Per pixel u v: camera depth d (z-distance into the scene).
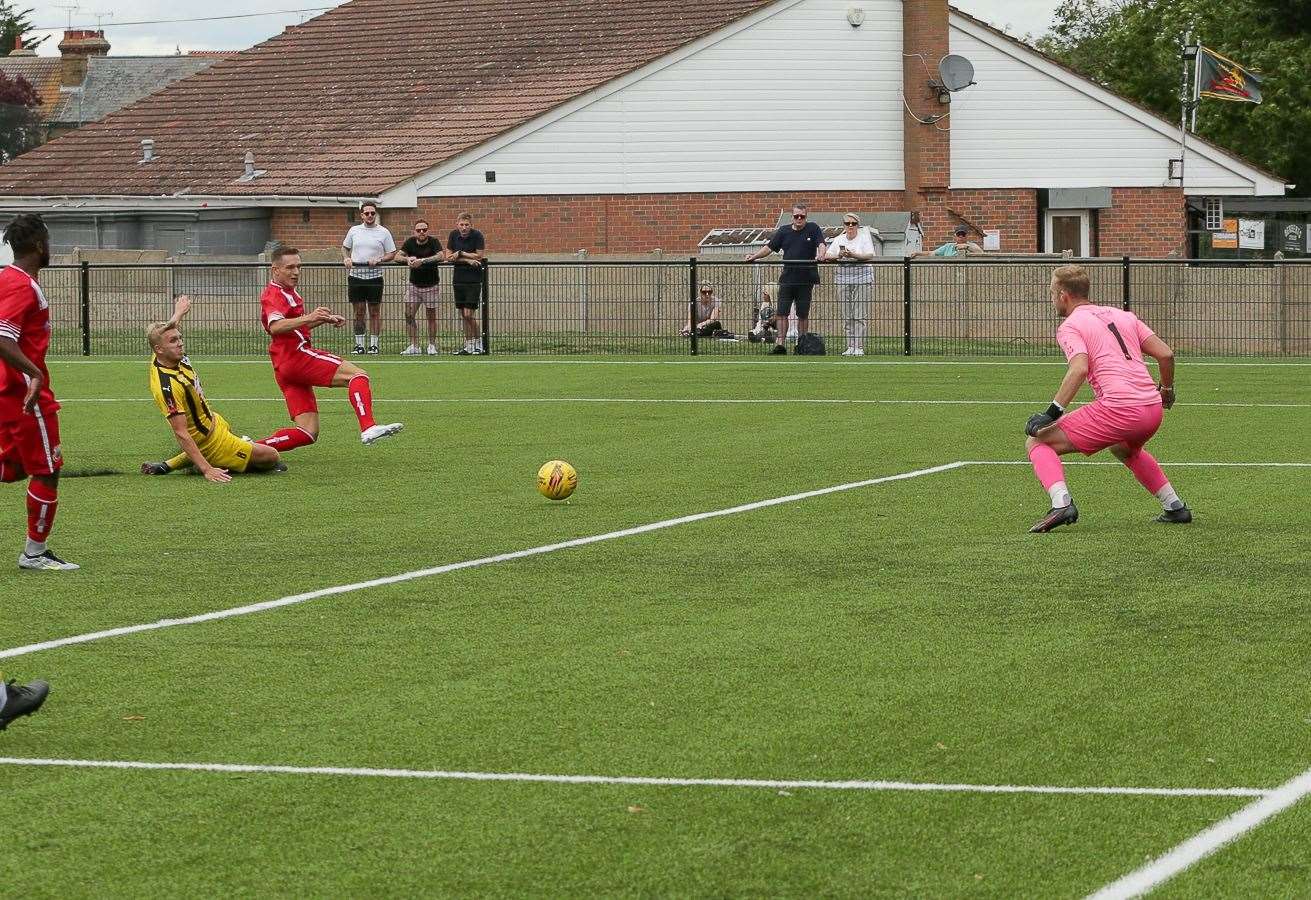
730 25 56.22
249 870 7.69
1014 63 58.31
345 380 20.78
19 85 105.50
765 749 9.34
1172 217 59.19
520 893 7.41
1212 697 10.30
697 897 7.36
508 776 8.91
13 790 8.77
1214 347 38.31
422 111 59.38
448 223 55.44
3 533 16.31
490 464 20.88
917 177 57.31
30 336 14.25
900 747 9.37
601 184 56.25
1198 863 7.70
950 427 24.22
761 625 12.22
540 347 39.22
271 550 15.34
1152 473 16.20
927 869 7.64
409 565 14.59
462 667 11.13
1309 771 8.92
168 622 12.49
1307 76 76.88
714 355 37.19
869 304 38.00
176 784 8.84
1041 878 7.54
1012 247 58.72
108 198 58.84
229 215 55.88
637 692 10.48
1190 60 61.72
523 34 62.84
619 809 8.41
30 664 11.29
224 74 67.12
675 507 17.50
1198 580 13.66
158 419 26.28
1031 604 12.84
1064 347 15.88
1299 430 23.75
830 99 57.25
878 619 12.38
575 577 14.01
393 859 7.80
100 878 7.61
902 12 57.47
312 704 10.29
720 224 56.88
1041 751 9.28
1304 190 79.94
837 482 19.12
